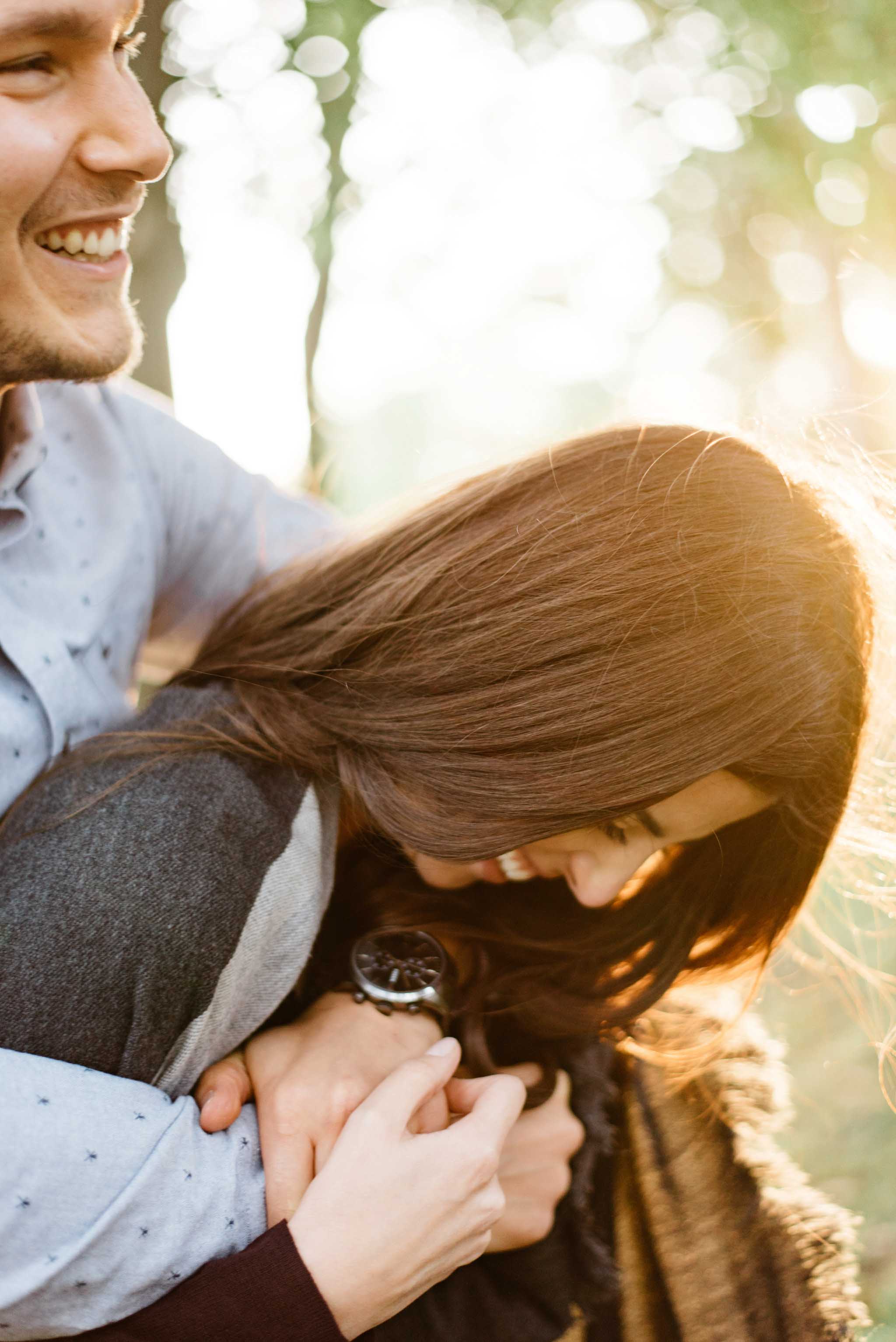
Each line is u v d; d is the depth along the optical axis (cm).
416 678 110
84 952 92
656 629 106
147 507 136
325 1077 104
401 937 121
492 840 106
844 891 151
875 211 441
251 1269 91
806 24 424
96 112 94
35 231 96
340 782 111
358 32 348
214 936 95
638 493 111
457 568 112
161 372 241
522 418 178
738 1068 137
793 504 113
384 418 350
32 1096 88
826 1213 127
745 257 514
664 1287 125
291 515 159
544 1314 118
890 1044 157
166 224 240
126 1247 89
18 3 86
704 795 113
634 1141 130
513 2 450
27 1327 91
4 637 111
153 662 157
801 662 108
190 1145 95
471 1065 123
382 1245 93
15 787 112
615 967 131
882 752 134
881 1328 189
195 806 100
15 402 111
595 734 105
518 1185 118
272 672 118
